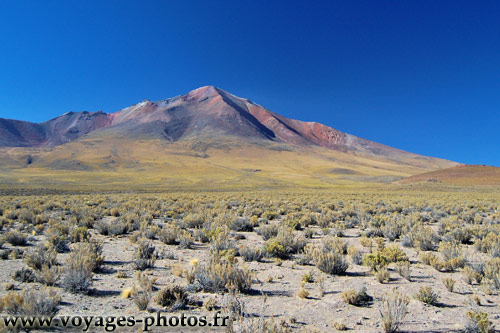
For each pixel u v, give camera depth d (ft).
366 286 27.68
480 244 43.78
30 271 28.14
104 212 88.48
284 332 15.99
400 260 36.47
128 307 22.06
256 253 37.32
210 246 43.55
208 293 25.00
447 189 294.66
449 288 26.61
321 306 22.63
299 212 90.94
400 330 18.63
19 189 216.95
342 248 41.50
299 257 37.35
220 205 110.01
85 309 21.42
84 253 31.60
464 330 18.72
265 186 338.95
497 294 25.75
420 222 68.23
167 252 40.27
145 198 148.05
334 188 316.81
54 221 64.18
